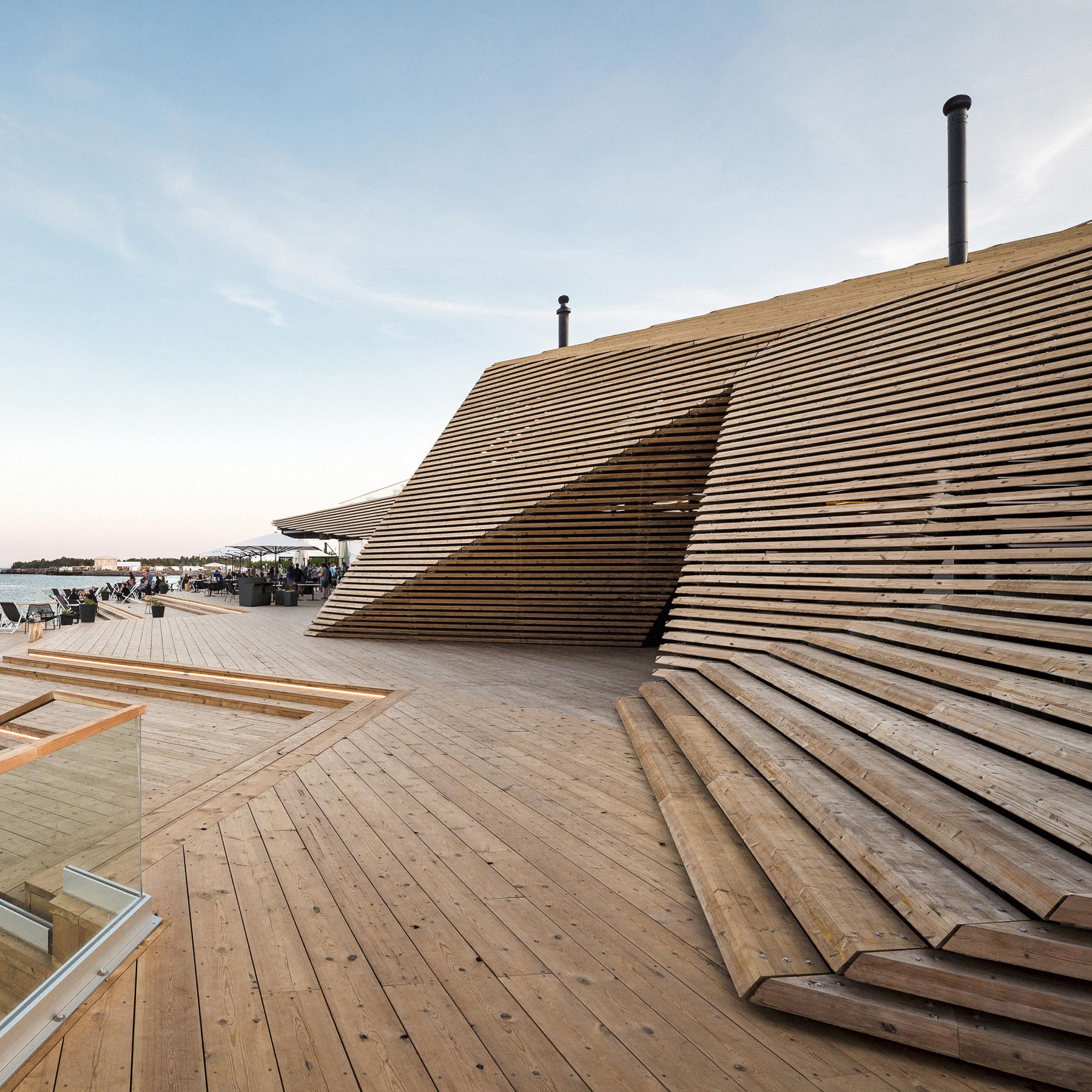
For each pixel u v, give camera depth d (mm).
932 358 6355
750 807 3113
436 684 7711
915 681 3824
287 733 5535
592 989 2133
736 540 7125
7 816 1808
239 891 2803
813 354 7629
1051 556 4148
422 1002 2051
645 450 9562
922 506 5570
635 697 6438
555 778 4379
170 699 8359
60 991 1955
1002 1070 1710
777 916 2373
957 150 8508
